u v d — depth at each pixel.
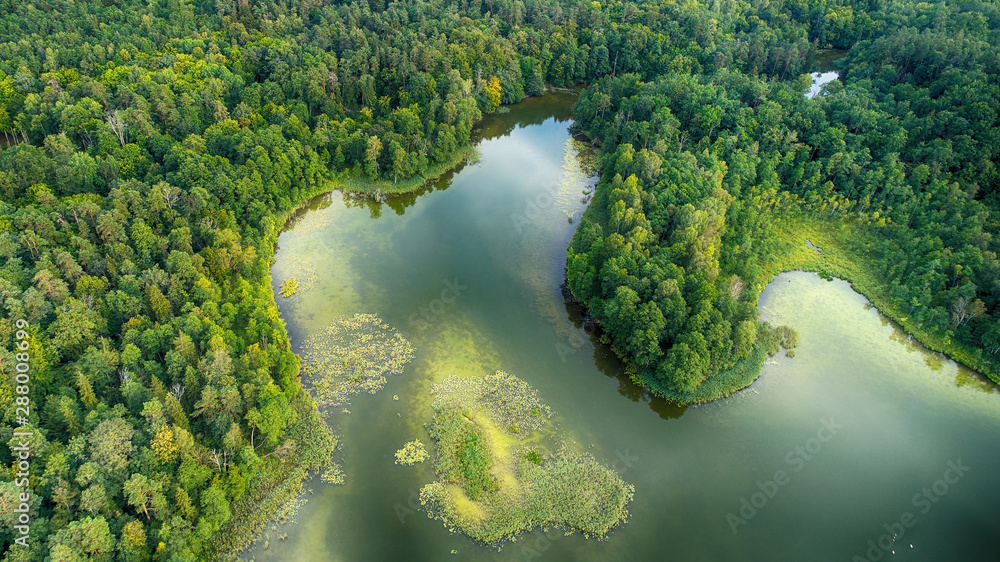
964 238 159.12
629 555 104.00
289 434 118.94
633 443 122.81
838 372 140.88
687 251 150.12
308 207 192.62
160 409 101.38
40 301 112.81
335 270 166.25
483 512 108.44
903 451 124.31
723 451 122.44
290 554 101.50
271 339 130.50
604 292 147.25
